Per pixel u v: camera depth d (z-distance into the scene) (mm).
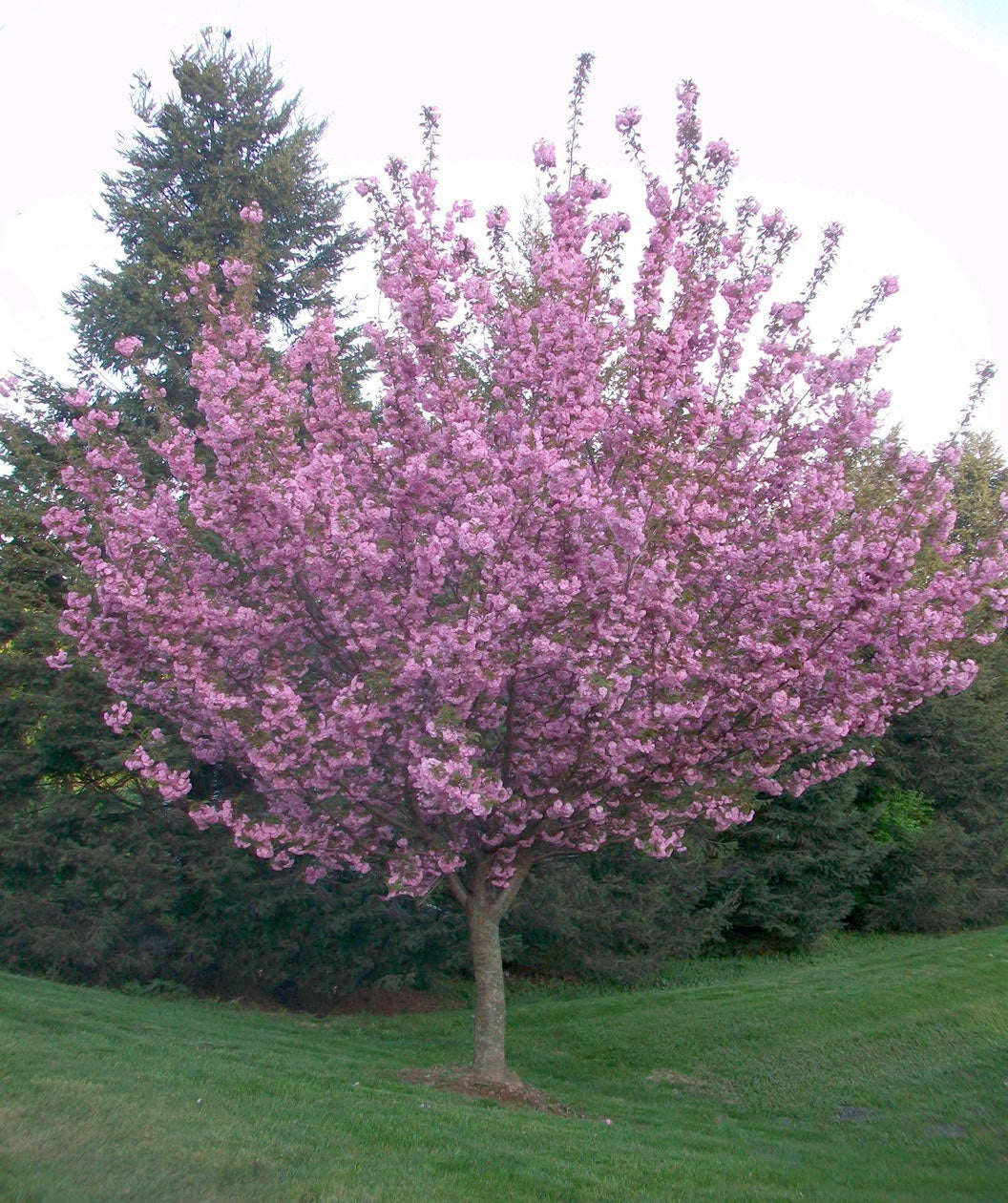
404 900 14742
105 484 9320
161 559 9102
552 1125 7777
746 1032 12523
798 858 19312
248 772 10039
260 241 16672
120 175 17500
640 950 17703
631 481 8758
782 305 9602
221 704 8297
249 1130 6328
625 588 8242
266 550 8836
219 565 9203
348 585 8578
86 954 13414
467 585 8172
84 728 14164
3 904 13656
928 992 14172
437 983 15852
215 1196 5098
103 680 13508
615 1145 7375
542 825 9172
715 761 9031
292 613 8945
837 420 9781
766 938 20281
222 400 8547
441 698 8359
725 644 8875
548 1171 6352
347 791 8766
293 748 8422
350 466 9203
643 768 8820
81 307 16812
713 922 18328
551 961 17219
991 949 17531
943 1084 10516
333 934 14383
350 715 7945
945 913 21422
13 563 15148
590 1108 9297
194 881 13609
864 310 9781
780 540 9000
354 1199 5320
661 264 9023
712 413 9227
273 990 15297
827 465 9773
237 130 17656
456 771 7500
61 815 13852
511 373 9219
